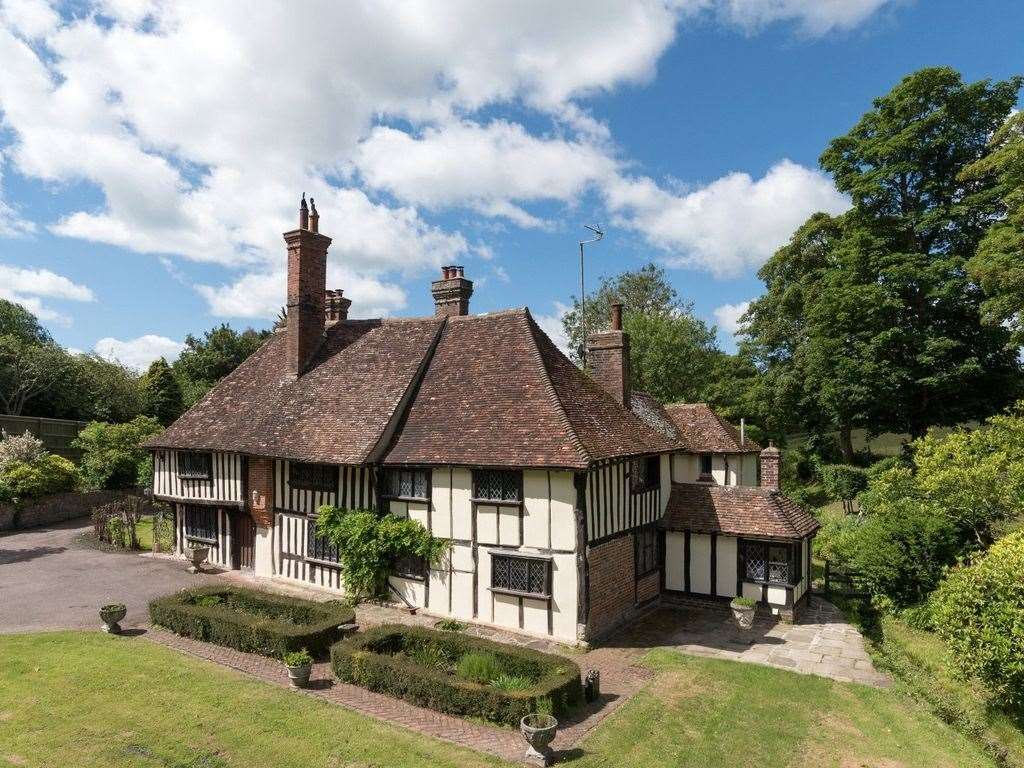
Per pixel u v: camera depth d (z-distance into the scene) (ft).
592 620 47.85
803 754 31.27
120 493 102.27
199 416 72.43
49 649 42.63
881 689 39.50
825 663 44.01
